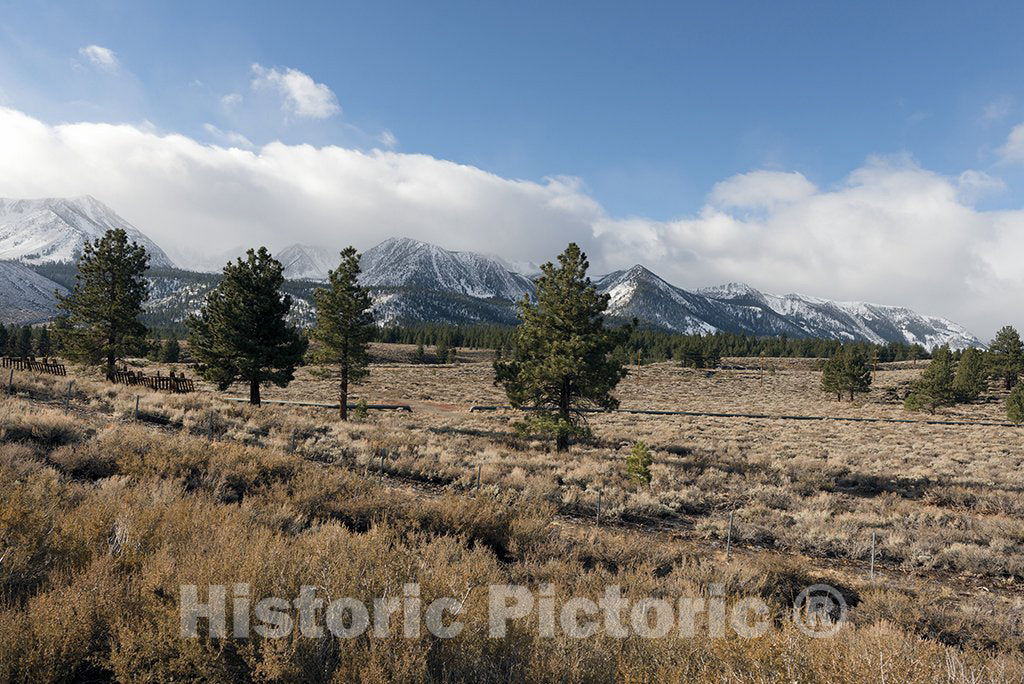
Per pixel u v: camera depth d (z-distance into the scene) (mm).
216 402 25266
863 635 5219
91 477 9797
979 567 11492
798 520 14922
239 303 30875
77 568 4820
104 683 3533
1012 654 6707
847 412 66062
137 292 35469
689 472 21641
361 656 3604
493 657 4004
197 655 3465
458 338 194500
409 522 8875
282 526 7762
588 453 25766
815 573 10062
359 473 15250
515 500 13789
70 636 3557
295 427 21812
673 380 105688
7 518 5254
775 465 24938
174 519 6199
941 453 31594
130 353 35656
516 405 26156
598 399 25609
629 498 15734
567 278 25219
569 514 14117
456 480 15906
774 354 167375
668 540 12492
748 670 4223
